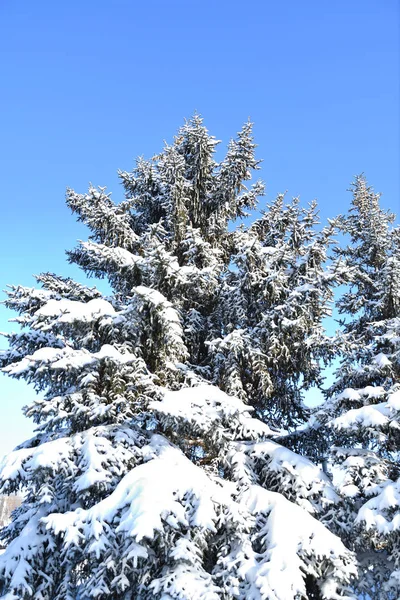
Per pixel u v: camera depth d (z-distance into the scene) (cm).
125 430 1017
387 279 1380
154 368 1167
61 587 931
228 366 1195
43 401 946
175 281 1127
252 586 842
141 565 848
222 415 1004
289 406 1399
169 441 1069
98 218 1328
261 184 1555
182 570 835
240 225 1466
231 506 908
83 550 833
